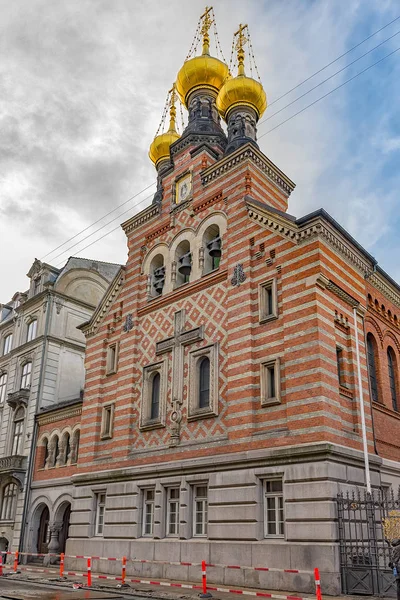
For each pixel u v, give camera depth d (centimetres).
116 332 3070
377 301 2689
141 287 3017
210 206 2761
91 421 2975
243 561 2012
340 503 1861
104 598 1669
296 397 2052
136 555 2428
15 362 4203
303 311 2139
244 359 2270
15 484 3719
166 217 3009
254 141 3070
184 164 3042
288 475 1978
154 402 2720
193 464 2302
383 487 2272
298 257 2231
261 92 3162
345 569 1783
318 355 2038
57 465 3456
